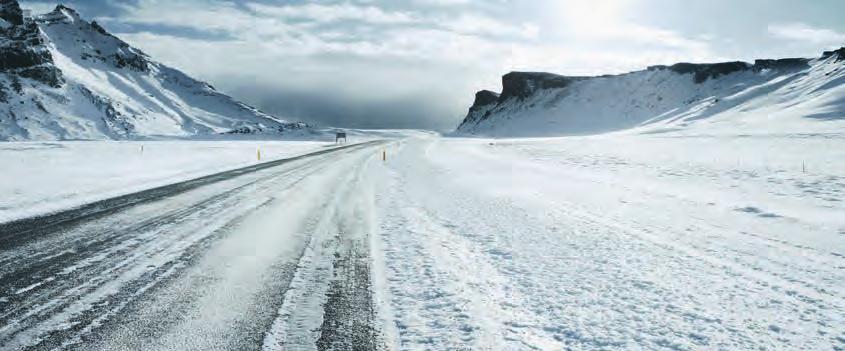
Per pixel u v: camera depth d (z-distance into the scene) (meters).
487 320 4.20
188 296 4.67
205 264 5.84
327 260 6.22
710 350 3.64
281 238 7.48
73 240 6.94
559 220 9.20
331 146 52.44
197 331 3.85
